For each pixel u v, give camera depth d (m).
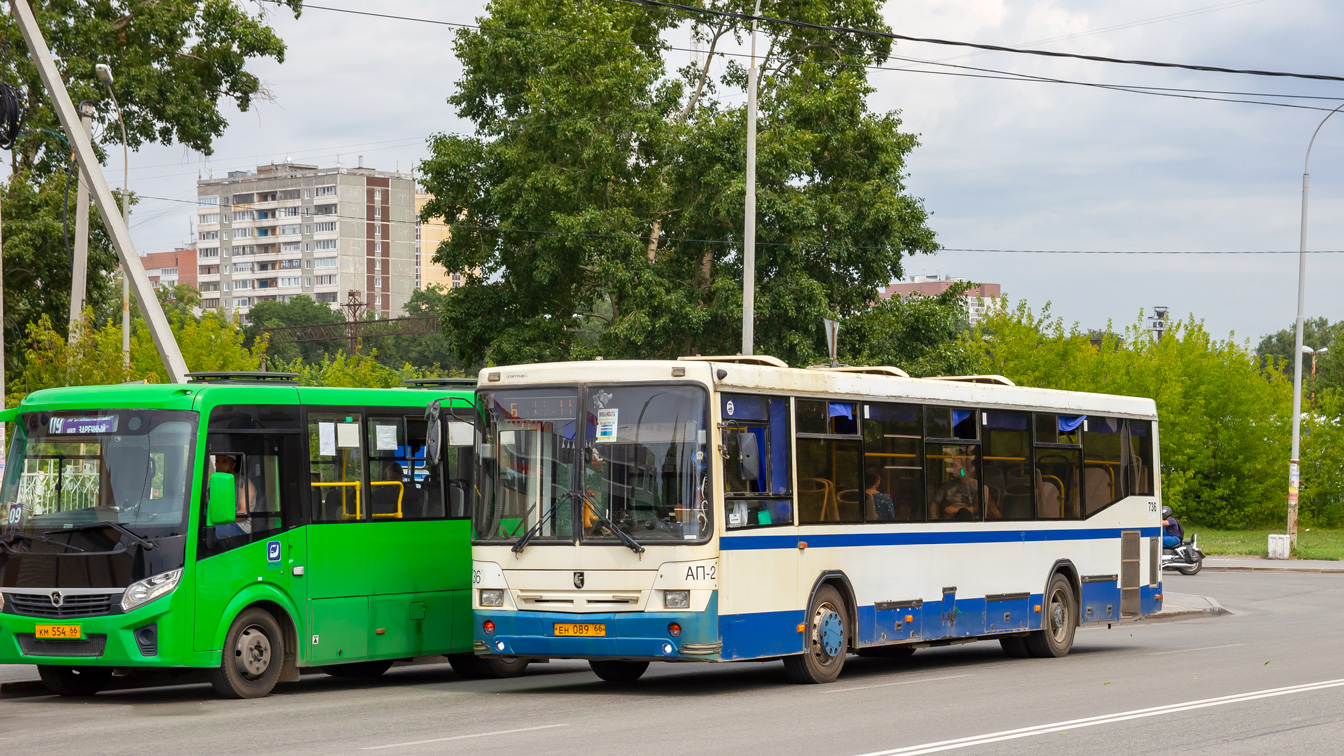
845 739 10.56
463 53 39.34
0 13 37.97
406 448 15.61
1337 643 19.66
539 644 13.52
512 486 13.88
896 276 38.44
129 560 12.99
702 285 37.94
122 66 39.25
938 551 16.61
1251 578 36.22
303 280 183.12
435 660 16.75
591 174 36.31
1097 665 17.20
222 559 13.45
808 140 36.03
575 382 13.83
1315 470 56.75
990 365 48.09
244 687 13.66
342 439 14.88
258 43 40.59
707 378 13.52
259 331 119.81
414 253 187.75
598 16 36.84
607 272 35.88
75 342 25.91
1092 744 10.35
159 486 13.29
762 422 14.18
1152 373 51.19
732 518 13.56
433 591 15.68
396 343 111.94
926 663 18.14
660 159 37.84
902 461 16.22
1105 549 19.92
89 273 40.34
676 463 13.40
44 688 14.52
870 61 42.34
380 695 14.05
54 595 13.05
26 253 37.66
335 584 14.59
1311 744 10.42
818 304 35.69
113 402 13.59
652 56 43.34
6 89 19.98
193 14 39.88
